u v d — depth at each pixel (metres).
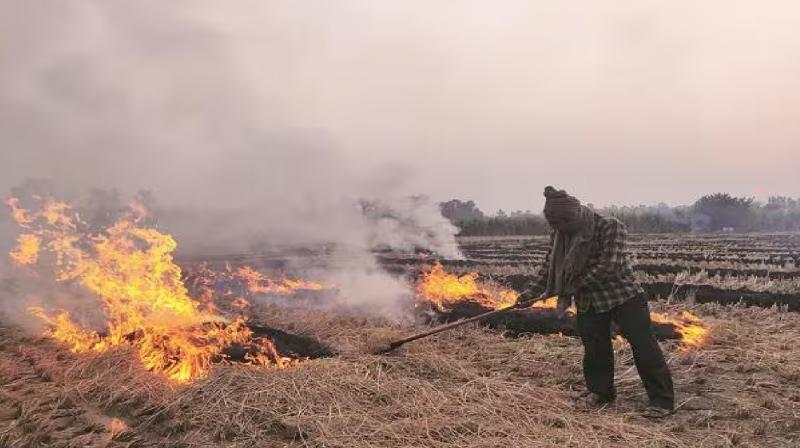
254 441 4.15
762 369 5.81
